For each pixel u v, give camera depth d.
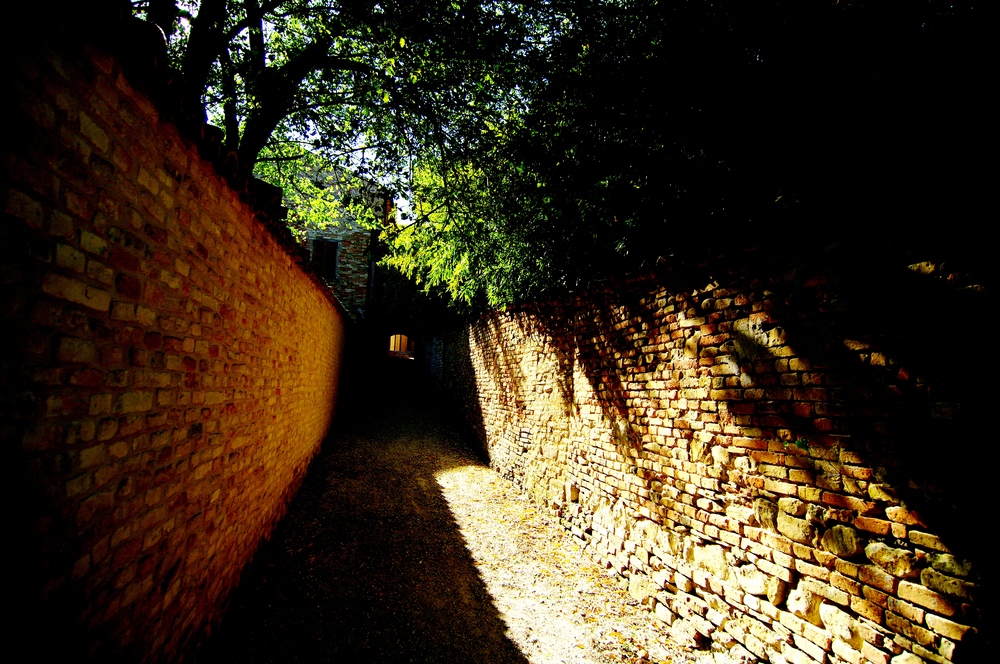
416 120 5.05
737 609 3.27
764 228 3.16
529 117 4.86
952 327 2.16
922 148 2.30
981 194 2.07
